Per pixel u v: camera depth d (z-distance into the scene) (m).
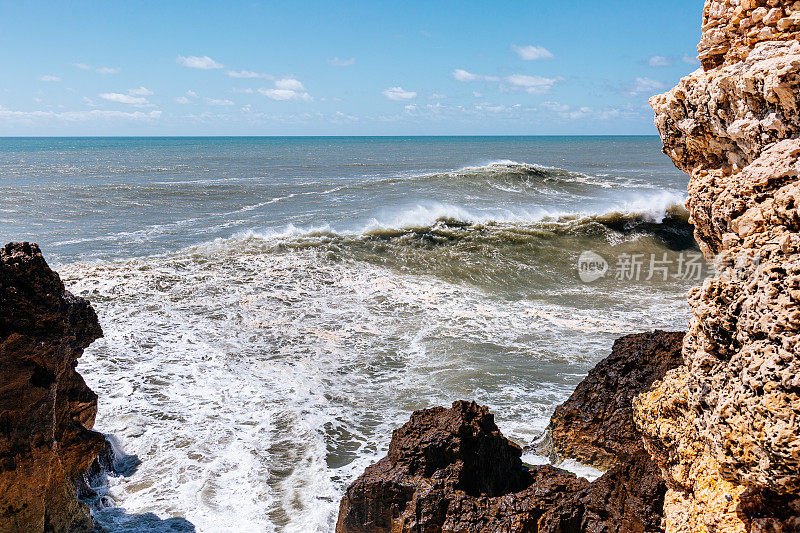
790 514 3.58
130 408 9.97
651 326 13.90
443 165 68.88
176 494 7.75
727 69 3.85
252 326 13.98
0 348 5.61
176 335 13.29
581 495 5.81
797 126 3.48
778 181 3.56
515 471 7.28
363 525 6.19
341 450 8.89
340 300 15.98
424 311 15.20
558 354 12.36
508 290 17.23
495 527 5.66
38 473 5.99
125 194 36.25
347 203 32.47
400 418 9.89
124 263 18.53
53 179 48.12
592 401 7.91
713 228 4.14
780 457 3.15
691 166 4.58
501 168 40.78
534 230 22.22
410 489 6.08
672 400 4.55
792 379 3.14
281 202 33.50
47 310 5.95
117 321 13.95
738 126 3.81
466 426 6.62
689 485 4.29
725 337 3.76
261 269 18.31
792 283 3.27
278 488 7.91
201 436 9.18
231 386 10.94
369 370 11.77
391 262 19.56
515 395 10.52
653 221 23.16
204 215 29.31
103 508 7.45
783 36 3.87
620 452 7.47
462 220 23.84
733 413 3.53
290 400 10.43
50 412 6.10
